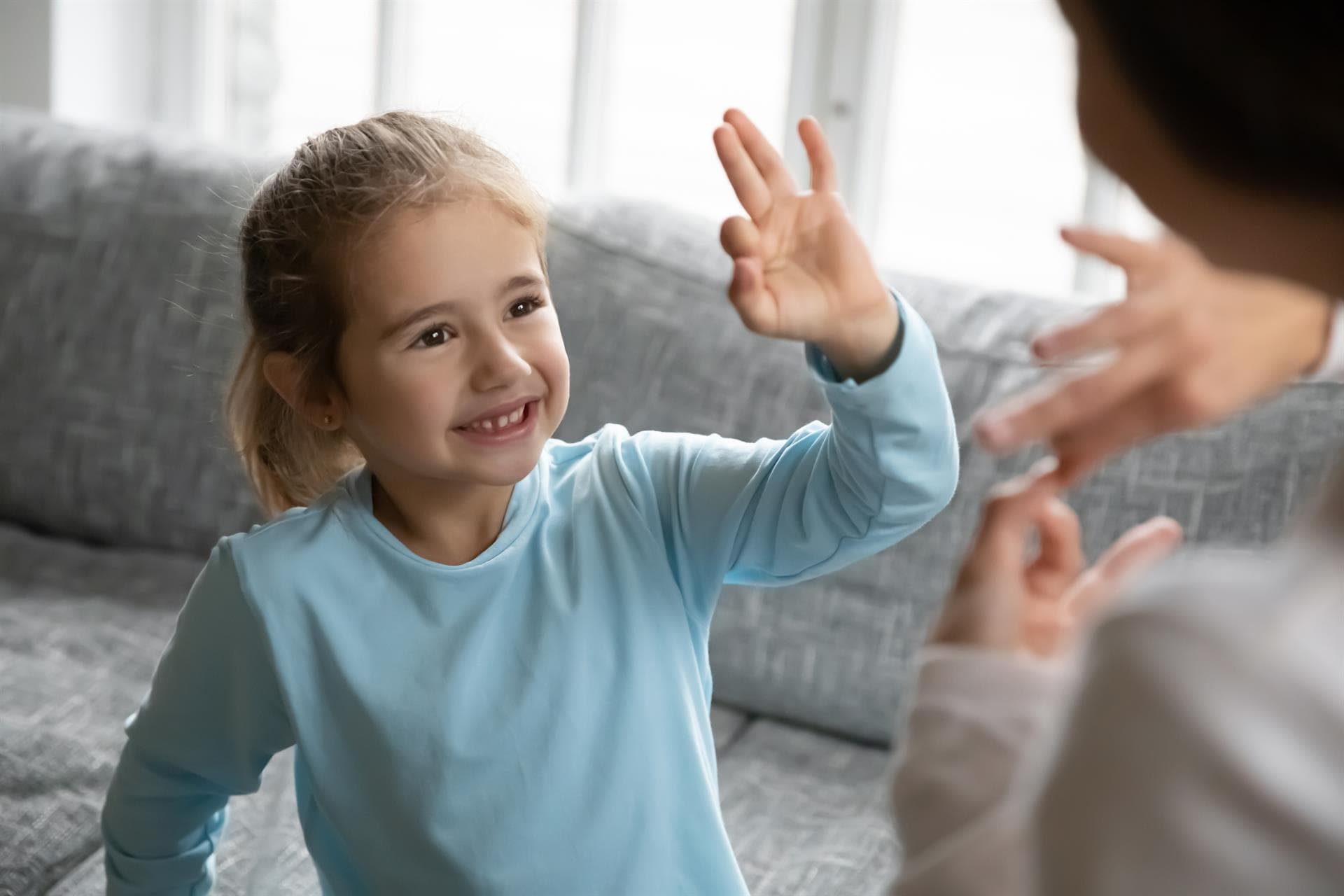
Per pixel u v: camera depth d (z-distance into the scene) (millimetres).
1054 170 1958
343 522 990
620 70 2180
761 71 2107
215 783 1054
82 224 1892
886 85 2010
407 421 922
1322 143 336
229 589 979
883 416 808
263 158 1898
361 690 942
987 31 1955
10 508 1914
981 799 459
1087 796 354
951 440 852
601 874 913
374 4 2332
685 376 1597
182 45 2457
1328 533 365
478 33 2281
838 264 767
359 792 942
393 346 917
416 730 932
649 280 1654
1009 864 429
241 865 1292
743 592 1543
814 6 2008
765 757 1492
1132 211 1883
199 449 1821
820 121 2037
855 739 1537
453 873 917
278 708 997
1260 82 335
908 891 459
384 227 912
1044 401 517
